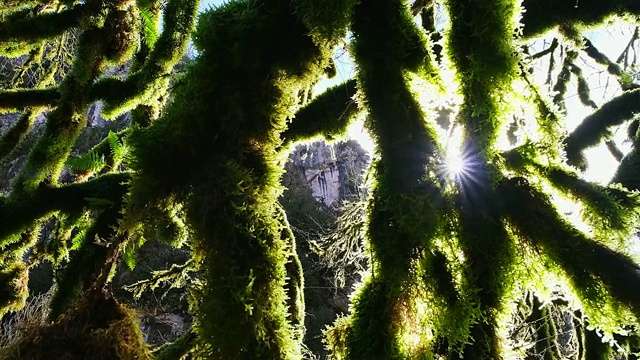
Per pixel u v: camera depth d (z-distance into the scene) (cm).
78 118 206
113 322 88
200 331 88
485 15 101
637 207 102
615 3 153
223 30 102
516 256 103
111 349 85
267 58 104
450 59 107
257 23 102
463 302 97
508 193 107
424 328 99
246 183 96
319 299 910
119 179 198
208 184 95
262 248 93
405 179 101
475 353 99
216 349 86
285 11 104
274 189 100
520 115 113
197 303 90
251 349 86
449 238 102
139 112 258
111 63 217
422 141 104
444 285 99
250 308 85
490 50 102
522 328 312
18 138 278
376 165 107
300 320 172
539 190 107
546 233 103
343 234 211
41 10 290
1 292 221
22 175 195
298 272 178
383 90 106
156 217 96
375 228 103
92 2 212
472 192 104
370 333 99
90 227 182
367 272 109
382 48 107
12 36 221
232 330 86
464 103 106
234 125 98
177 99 102
